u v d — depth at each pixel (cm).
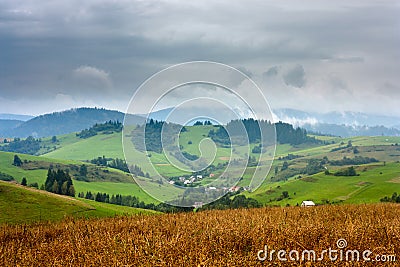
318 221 2014
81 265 1293
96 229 2303
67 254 1474
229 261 1139
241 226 1888
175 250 1345
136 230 2019
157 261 1206
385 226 1784
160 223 2291
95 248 1546
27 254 1509
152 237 1623
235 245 1477
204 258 1144
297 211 2956
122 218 2764
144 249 1362
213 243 1474
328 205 3666
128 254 1303
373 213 2817
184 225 2098
